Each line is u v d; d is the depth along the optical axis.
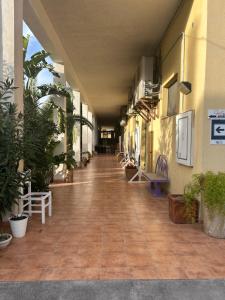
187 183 4.88
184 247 3.37
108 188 7.38
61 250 3.26
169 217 4.62
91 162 16.19
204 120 4.23
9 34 4.11
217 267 2.85
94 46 7.60
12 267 2.83
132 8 5.49
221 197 3.58
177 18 5.63
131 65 9.38
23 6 4.75
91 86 12.90
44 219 4.30
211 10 4.15
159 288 2.45
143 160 10.23
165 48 6.74
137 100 8.75
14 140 3.47
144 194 6.57
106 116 30.17
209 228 3.77
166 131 6.61
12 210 3.98
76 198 6.12
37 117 5.07
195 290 2.42
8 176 3.41
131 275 2.67
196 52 4.56
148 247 3.36
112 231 3.94
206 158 4.24
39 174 5.54
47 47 6.70
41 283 2.52
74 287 2.46
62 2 5.29
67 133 9.62
